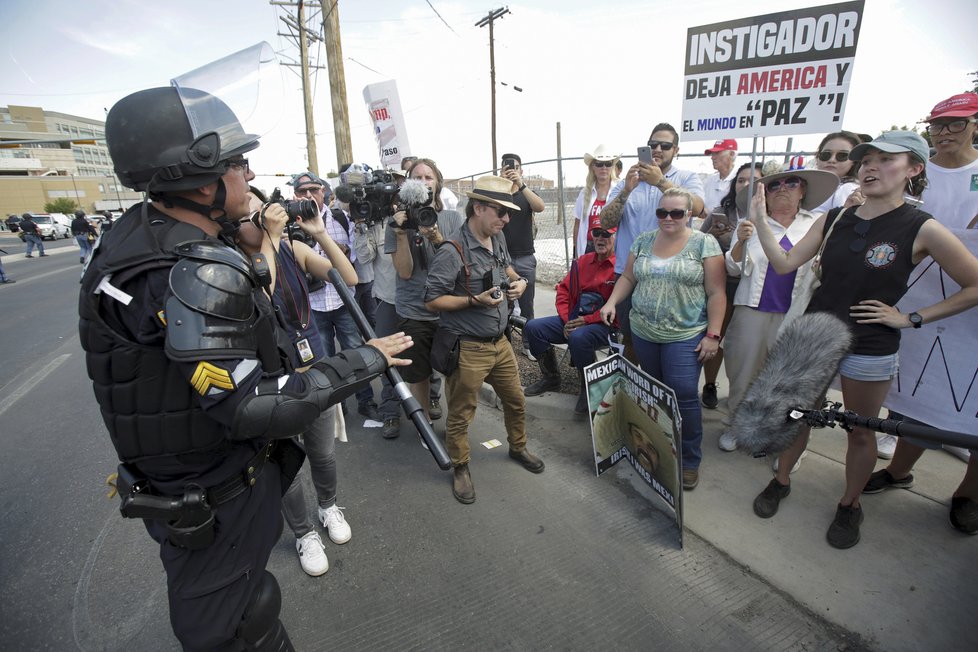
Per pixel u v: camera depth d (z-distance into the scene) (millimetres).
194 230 1175
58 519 2777
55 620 2094
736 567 2240
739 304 3072
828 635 1893
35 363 5711
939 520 2426
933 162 2666
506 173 4965
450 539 2508
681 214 2611
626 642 1893
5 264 17219
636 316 2916
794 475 2830
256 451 1312
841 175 3375
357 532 2586
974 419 2328
